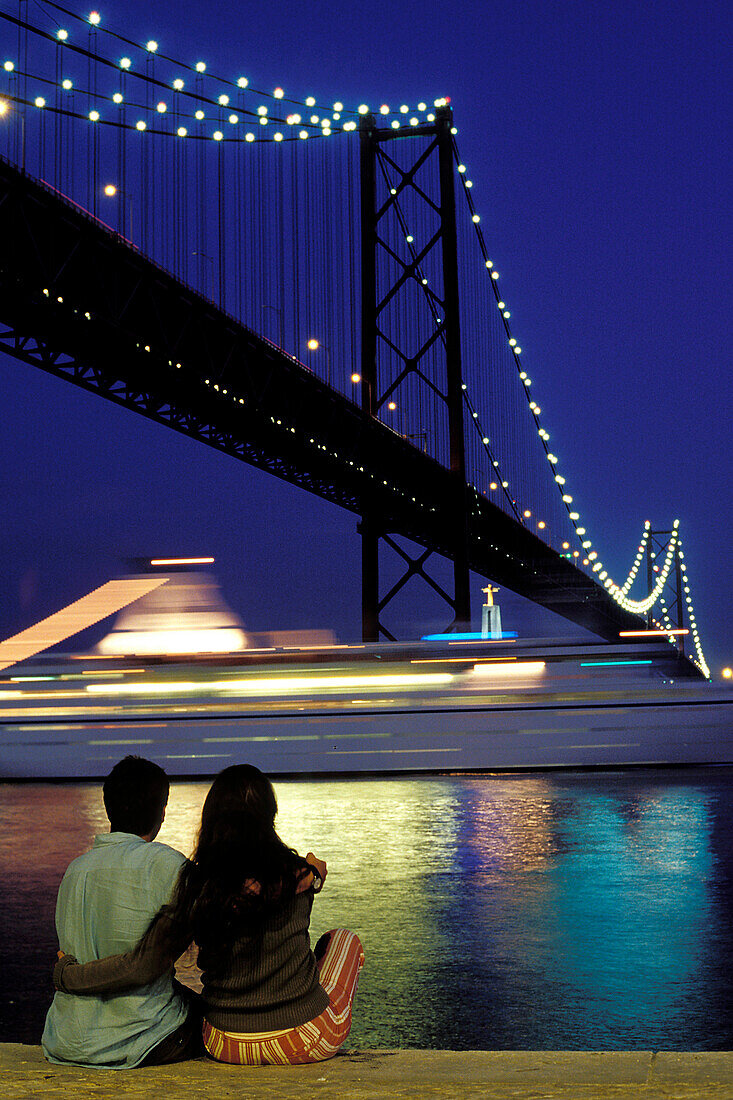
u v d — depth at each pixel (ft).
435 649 76.95
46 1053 11.60
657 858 37.27
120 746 78.84
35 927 28.30
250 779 11.37
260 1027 11.21
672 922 27.48
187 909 11.09
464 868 35.96
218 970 11.17
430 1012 20.38
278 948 11.21
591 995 21.33
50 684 80.53
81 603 83.76
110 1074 11.03
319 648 77.87
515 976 22.76
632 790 60.18
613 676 74.84
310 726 76.23
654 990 21.61
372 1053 11.78
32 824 50.90
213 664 79.00
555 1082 10.46
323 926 27.61
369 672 76.43
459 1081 10.61
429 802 56.03
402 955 24.61
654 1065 10.96
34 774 79.71
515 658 75.82
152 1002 11.47
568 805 53.47
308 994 11.33
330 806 54.70
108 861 11.48
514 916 28.50
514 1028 19.34
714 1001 20.80
